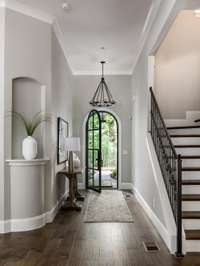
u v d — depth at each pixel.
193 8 3.46
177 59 6.26
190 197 3.94
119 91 8.68
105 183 9.55
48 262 3.21
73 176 5.86
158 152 4.90
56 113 5.50
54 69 5.25
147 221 4.94
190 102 6.21
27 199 4.41
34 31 4.71
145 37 5.59
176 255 3.38
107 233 4.27
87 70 8.52
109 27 5.31
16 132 4.69
